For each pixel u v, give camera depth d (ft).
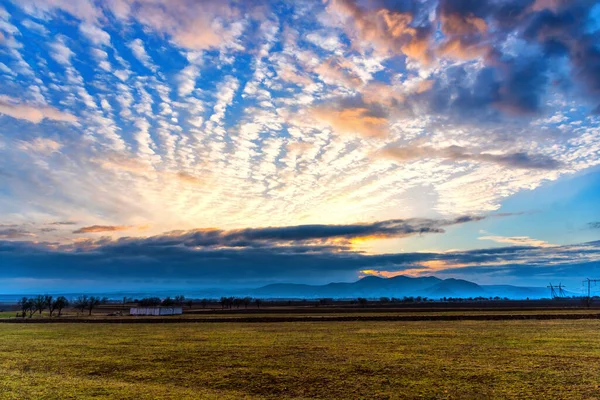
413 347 102.01
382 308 344.49
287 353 94.68
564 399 55.88
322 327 160.76
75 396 58.85
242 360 86.22
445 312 258.78
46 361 87.71
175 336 133.18
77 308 366.43
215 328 162.61
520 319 187.42
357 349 99.71
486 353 91.86
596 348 98.02
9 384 66.33
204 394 59.93
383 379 68.03
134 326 176.55
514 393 58.90
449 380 66.85
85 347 108.17
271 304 524.11
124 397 58.34
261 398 58.03
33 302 307.99
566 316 192.24
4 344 116.16
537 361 82.02
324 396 59.06
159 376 72.38
